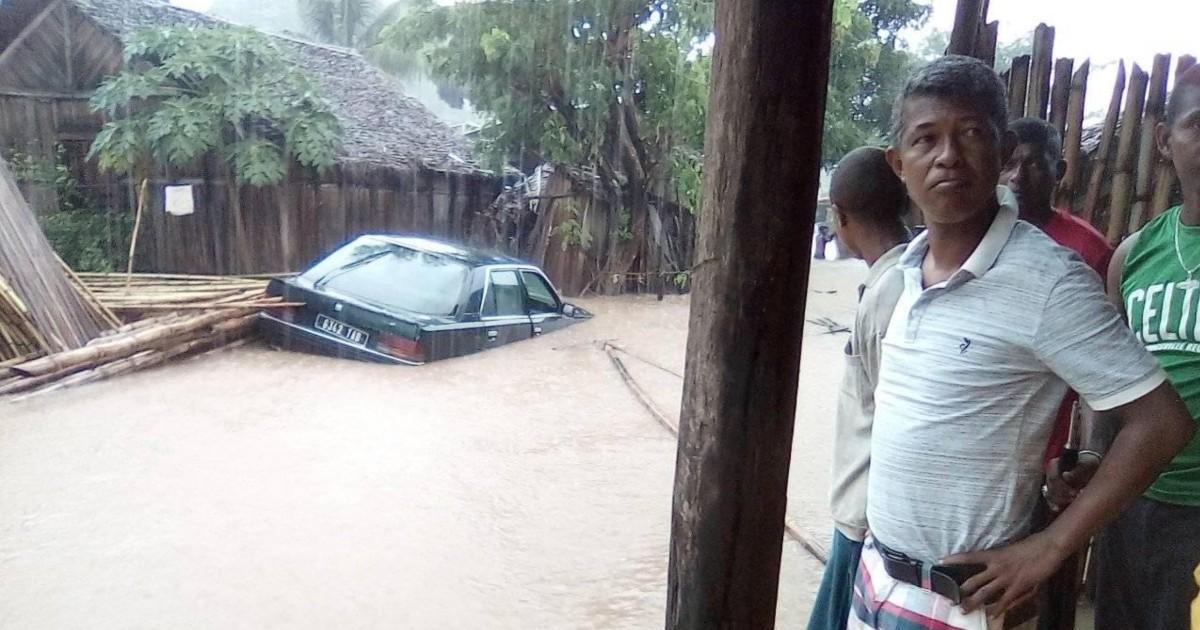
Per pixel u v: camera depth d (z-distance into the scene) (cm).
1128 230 307
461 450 548
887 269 195
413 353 727
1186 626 185
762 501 138
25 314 654
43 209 1062
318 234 1166
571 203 1184
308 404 626
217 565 390
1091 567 303
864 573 174
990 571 146
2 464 496
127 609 355
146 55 1083
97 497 457
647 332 927
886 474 161
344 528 436
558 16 1120
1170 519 187
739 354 132
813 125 127
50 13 1087
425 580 385
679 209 1223
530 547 427
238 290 893
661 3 1152
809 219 131
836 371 795
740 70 125
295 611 356
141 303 805
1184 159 185
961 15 272
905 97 156
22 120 1095
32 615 346
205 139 1033
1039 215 217
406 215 1221
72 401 617
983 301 146
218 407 614
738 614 143
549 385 702
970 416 148
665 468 538
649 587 393
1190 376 184
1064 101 302
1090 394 139
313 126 1080
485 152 1214
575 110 1159
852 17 1056
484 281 805
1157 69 293
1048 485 179
